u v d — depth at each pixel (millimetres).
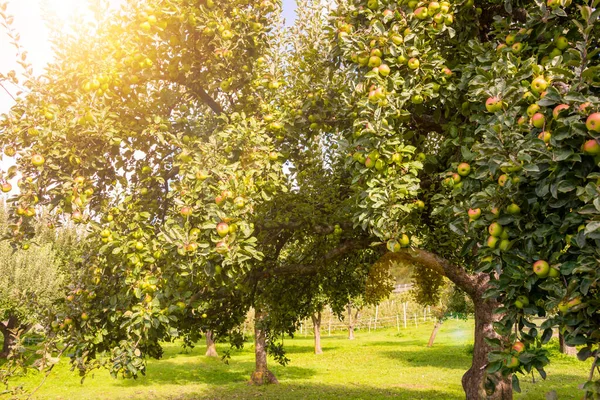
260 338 20922
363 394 17000
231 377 23547
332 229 8633
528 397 13398
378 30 5488
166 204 7859
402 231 5465
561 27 4566
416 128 6988
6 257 24312
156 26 6797
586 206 2998
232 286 7809
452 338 42062
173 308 6316
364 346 39094
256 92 8336
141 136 7469
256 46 7988
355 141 5324
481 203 3904
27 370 7535
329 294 11797
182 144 6770
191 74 8188
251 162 6660
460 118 6566
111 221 6621
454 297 24500
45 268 24797
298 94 8500
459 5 5664
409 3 5621
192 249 5762
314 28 10602
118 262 6809
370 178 5656
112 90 6922
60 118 6324
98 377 22547
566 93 3246
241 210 5898
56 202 6359
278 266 9578
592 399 3217
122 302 6730
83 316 6926
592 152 3145
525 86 4102
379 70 5375
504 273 3799
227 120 7285
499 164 3697
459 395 16125
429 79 5762
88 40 6770
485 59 5133
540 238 3725
